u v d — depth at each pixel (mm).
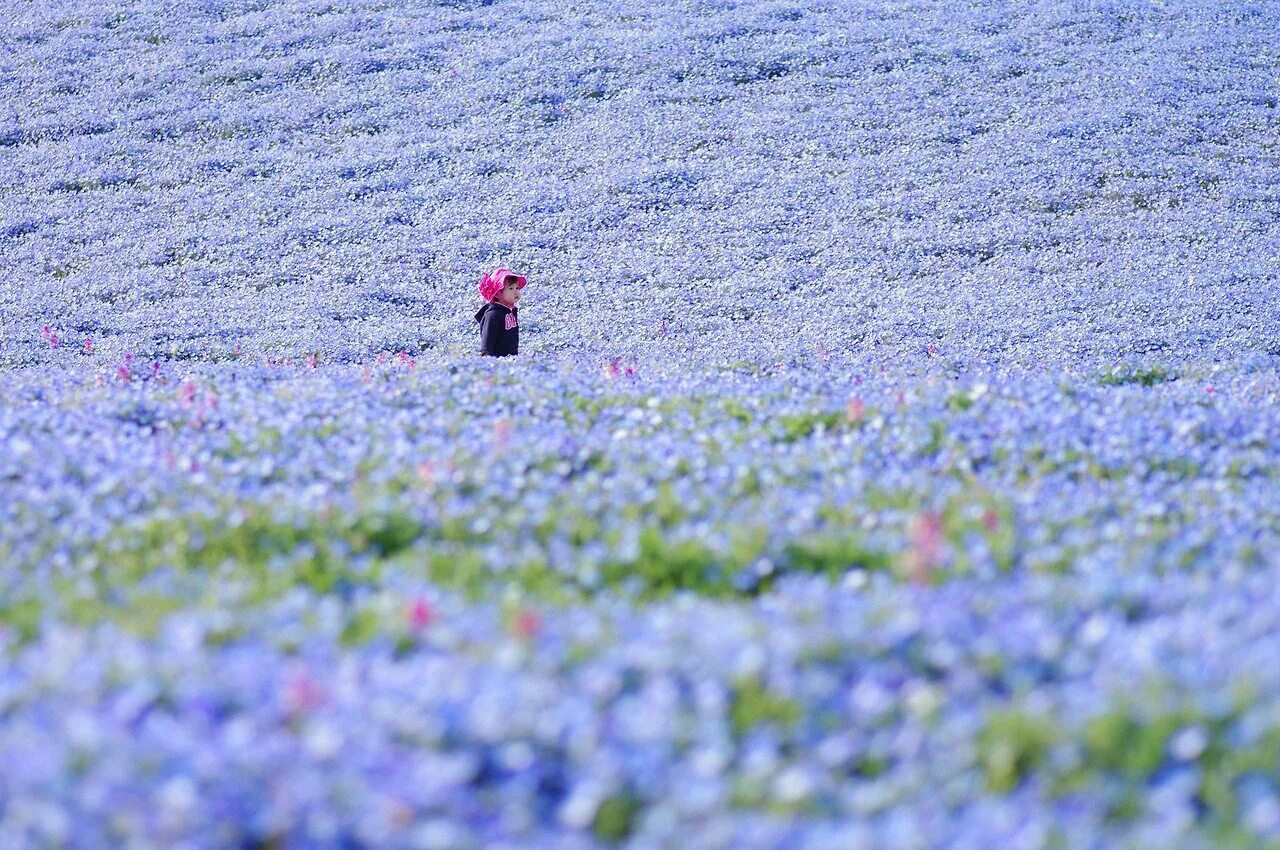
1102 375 47344
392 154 83562
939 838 12109
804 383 36906
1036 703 14305
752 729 14148
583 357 51812
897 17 109500
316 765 13109
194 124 88688
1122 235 71312
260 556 22203
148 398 34312
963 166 80562
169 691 14812
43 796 12453
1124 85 93438
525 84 94188
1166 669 15188
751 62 97938
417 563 20750
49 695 14586
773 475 25812
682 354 52938
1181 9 111688
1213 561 20859
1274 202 75938
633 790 13219
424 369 41500
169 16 109062
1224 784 13312
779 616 17406
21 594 19641
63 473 26234
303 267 68375
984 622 16984
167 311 62000
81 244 71500
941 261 68188
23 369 51656
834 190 77750
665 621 16766
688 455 27531
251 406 32906
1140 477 26891
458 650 16125
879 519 23297
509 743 13727
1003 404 32062
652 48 100750
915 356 52500
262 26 106562
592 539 22625
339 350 56250
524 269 68000
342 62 98812
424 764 13070
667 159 82500
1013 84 94250
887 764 13828
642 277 66625
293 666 15461
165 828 12094
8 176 80750
